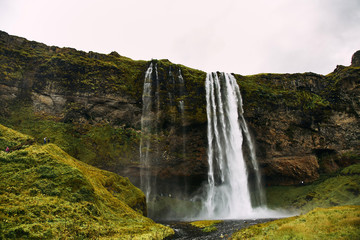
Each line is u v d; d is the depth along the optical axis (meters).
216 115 57.94
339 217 21.22
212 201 55.75
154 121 54.53
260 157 59.28
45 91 49.12
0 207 18.73
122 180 39.84
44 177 25.53
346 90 61.88
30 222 18.55
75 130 48.28
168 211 51.28
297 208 53.16
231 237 25.31
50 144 34.94
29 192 22.81
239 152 58.03
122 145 50.91
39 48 53.81
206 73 60.72
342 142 59.25
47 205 21.55
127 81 55.91
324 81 66.81
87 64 53.72
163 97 55.53
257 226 28.14
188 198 56.94
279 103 59.91
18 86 47.59
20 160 27.02
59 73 51.00
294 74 66.19
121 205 31.55
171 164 54.22
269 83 64.00
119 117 53.41
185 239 25.98
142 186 51.72
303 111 61.12
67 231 19.55
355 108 59.91
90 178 32.19
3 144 31.23
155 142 53.53
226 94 60.16
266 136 59.41
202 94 57.75
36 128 45.00
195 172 55.75
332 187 53.84
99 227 22.56
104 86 52.84
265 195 59.41
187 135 55.91
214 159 56.34
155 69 57.41
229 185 56.16
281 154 59.47
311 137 60.41
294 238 18.38
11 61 48.56
